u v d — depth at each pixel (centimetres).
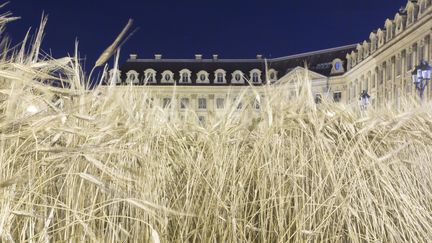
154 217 155
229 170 191
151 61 4962
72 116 148
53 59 158
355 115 231
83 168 149
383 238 186
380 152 218
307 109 213
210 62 4941
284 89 221
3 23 149
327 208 177
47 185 141
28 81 140
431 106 257
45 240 129
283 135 202
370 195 188
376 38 3666
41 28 154
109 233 148
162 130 203
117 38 147
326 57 4578
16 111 141
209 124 212
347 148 200
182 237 171
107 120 173
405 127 235
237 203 179
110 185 139
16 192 128
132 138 173
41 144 142
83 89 166
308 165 192
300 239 173
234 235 171
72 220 142
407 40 2895
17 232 132
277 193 185
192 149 201
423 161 223
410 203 193
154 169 174
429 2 2655
